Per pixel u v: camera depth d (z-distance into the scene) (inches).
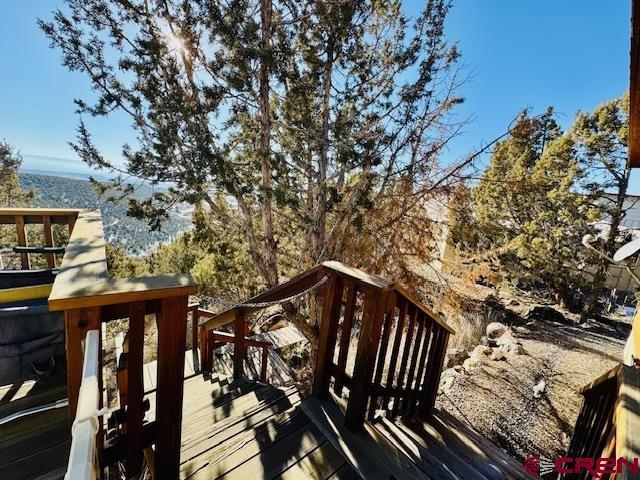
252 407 86.3
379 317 71.2
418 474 65.4
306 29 208.8
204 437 71.9
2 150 476.1
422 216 283.7
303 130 206.5
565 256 394.3
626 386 52.9
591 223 381.1
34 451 50.1
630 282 422.3
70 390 41.5
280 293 100.1
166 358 48.5
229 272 272.5
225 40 175.8
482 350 255.0
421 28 228.1
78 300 38.7
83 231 74.9
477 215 471.8
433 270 294.5
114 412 50.6
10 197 492.1
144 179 195.2
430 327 96.0
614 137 339.3
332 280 81.5
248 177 221.9
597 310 453.1
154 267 404.8
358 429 74.0
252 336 298.5
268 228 229.9
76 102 168.7
